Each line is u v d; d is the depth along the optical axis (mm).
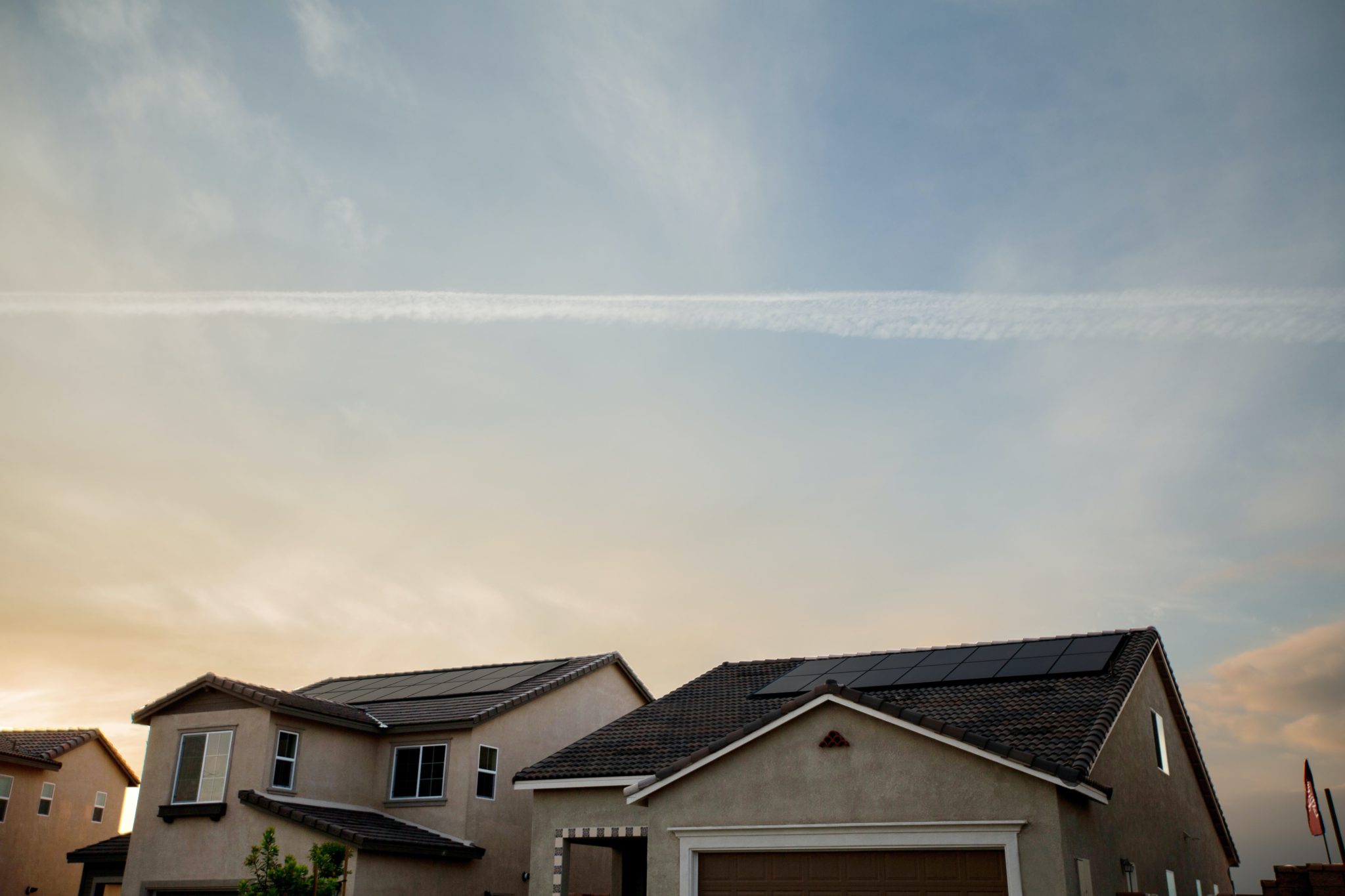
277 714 23422
